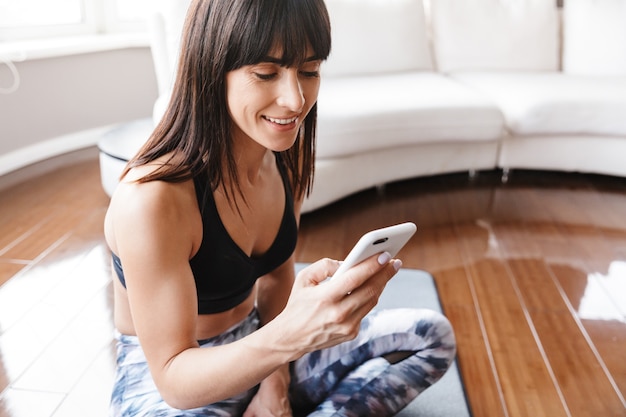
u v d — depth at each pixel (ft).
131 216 2.81
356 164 9.00
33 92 10.48
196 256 3.14
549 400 5.21
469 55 11.77
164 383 2.89
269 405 3.72
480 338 6.04
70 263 7.25
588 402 5.20
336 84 9.78
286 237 3.76
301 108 2.77
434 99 9.34
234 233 3.30
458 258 7.65
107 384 5.27
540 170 11.01
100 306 6.43
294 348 2.68
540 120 9.81
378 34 10.89
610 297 6.89
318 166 8.36
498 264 7.54
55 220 8.36
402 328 3.93
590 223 8.84
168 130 2.96
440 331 3.97
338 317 2.53
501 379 5.45
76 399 5.08
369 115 8.64
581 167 10.41
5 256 7.34
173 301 2.87
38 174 10.07
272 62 2.67
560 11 12.75
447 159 10.12
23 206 8.79
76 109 11.35
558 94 9.92
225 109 2.88
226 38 2.64
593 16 11.69
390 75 10.68
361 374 3.89
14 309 6.30
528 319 6.40
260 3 2.59
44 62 10.57
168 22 8.17
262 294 4.24
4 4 10.69
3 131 10.05
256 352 2.70
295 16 2.63
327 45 2.81
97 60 11.50
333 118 8.34
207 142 2.90
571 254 7.86
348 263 2.55
